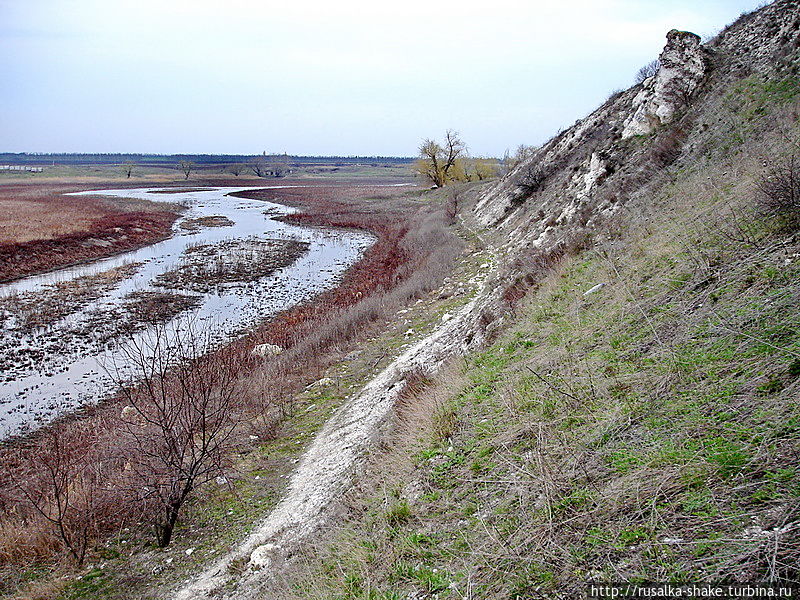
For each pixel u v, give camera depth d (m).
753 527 3.19
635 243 9.20
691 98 16.02
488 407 6.77
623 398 5.25
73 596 6.52
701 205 8.59
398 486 6.19
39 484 9.34
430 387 8.83
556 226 16.61
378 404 9.82
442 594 4.12
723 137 11.35
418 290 19.03
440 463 6.15
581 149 24.25
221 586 6.17
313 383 12.84
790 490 3.26
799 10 14.12
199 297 25.98
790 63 12.20
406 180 141.38
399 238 36.91
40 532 7.76
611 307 7.38
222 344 18.81
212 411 10.22
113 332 20.89
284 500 7.97
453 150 66.94
